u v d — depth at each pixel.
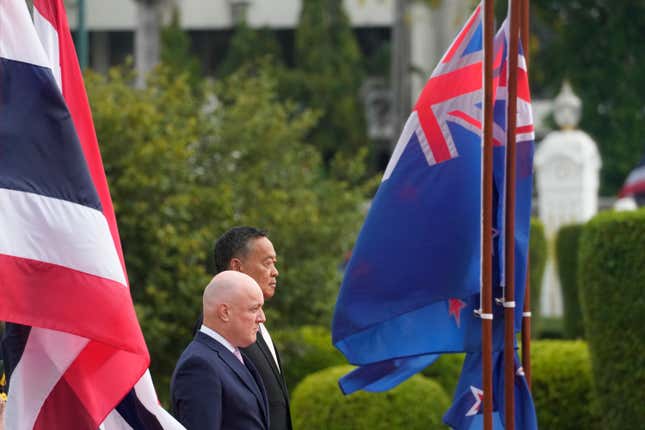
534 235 43.47
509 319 16.58
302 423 27.17
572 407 28.20
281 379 17.58
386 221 17.31
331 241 35.91
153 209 33.03
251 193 35.31
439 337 17.59
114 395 14.47
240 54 98.12
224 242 17.55
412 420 26.61
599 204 65.31
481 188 16.97
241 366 16.12
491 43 16.25
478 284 17.12
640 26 75.56
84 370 14.56
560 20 76.12
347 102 94.88
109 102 33.47
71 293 14.12
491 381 16.38
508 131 16.59
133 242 32.78
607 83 75.56
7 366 14.72
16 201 14.12
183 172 33.66
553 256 50.56
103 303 14.16
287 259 34.81
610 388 25.69
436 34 79.69
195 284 32.19
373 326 17.58
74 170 14.47
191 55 99.94
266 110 37.28
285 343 33.56
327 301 35.06
